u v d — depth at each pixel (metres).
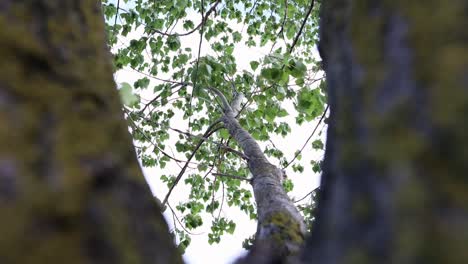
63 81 0.70
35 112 0.62
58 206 0.53
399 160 0.54
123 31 5.68
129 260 0.54
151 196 0.67
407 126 0.56
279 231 1.22
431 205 0.49
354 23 0.76
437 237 0.47
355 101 0.67
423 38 0.61
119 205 0.59
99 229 0.54
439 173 0.50
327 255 0.59
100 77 0.79
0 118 0.58
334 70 0.81
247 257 0.99
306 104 3.24
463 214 0.47
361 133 0.63
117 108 0.77
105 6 5.75
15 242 0.48
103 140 0.66
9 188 0.52
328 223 0.62
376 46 0.68
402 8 0.66
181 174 3.91
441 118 0.53
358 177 0.60
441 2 0.62
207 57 3.69
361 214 0.56
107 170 0.62
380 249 0.51
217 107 5.39
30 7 0.76
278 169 2.31
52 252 0.49
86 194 0.56
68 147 0.60
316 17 6.39
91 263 0.51
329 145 0.75
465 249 0.45
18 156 0.55
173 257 0.62
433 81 0.56
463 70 0.54
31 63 0.68
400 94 0.59
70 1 0.86
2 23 0.70
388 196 0.54
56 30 0.77
